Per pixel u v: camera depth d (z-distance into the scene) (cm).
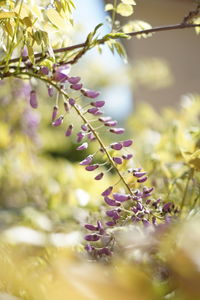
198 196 87
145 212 74
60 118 80
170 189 93
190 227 42
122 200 76
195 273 39
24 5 79
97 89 296
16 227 86
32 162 150
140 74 292
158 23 398
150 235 54
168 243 51
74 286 37
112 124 81
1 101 142
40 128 175
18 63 83
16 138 151
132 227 68
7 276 52
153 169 103
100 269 40
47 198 134
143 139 141
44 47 80
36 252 73
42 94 171
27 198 147
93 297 36
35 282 51
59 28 81
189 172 94
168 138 111
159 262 56
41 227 100
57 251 73
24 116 150
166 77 300
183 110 142
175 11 393
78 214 112
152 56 409
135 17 387
